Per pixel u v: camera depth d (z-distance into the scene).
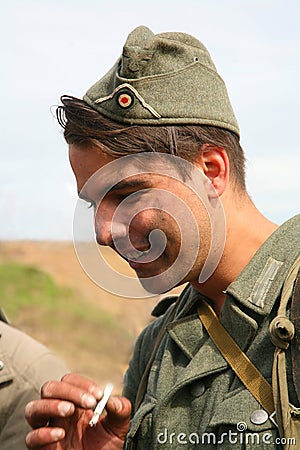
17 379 2.69
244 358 1.86
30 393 2.67
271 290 1.87
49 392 1.82
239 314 1.88
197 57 1.99
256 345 1.86
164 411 1.93
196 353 1.95
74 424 1.85
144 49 1.92
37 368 2.73
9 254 13.55
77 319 11.29
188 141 1.91
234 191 1.97
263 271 1.91
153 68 1.93
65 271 13.19
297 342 1.76
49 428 1.81
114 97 1.90
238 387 1.86
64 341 10.61
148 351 2.18
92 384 1.81
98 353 10.07
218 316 2.00
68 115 1.92
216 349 1.92
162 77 1.93
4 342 2.76
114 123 1.89
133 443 1.98
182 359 2.00
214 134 1.94
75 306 11.74
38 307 11.73
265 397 1.81
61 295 12.13
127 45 1.92
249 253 1.96
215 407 1.87
